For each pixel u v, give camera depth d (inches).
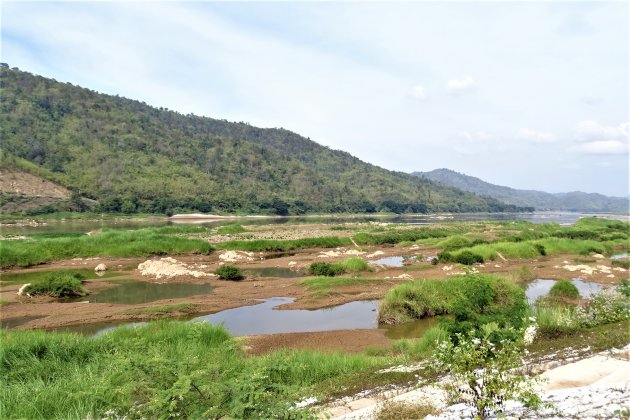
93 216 4451.3
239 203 6107.3
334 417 257.6
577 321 486.9
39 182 4931.1
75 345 466.6
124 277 1227.2
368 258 1673.2
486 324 439.5
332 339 647.8
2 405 298.4
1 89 6884.8
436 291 800.9
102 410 289.0
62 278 1008.2
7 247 1437.0
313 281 1083.3
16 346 448.8
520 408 208.5
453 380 247.0
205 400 215.5
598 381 236.4
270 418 202.4
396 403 248.5
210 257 1635.1
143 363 255.9
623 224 3161.9
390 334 681.0
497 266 1363.2
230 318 804.0
